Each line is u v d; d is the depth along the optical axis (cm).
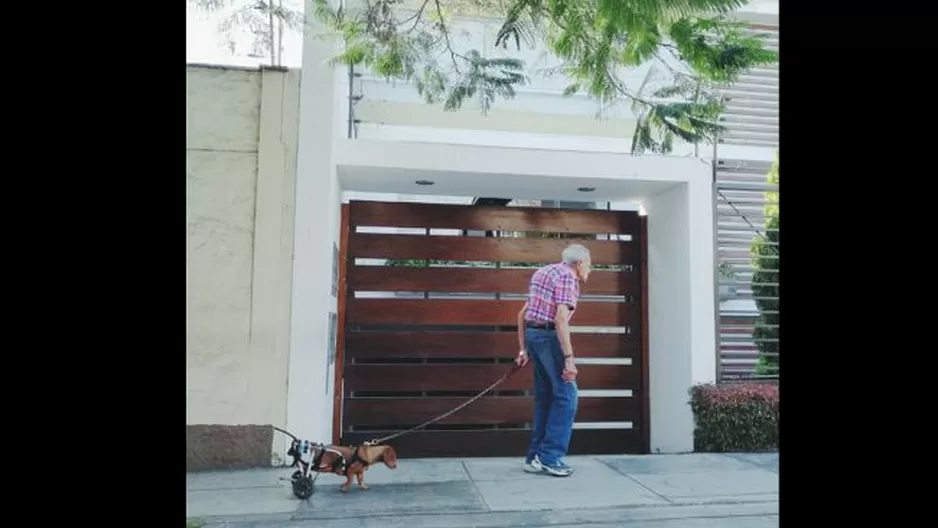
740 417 583
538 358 530
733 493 463
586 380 638
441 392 620
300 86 525
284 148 521
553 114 830
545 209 648
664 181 598
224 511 415
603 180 595
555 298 525
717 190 618
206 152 516
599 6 354
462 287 627
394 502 439
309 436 507
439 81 465
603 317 646
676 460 560
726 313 633
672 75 450
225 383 505
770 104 666
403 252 625
